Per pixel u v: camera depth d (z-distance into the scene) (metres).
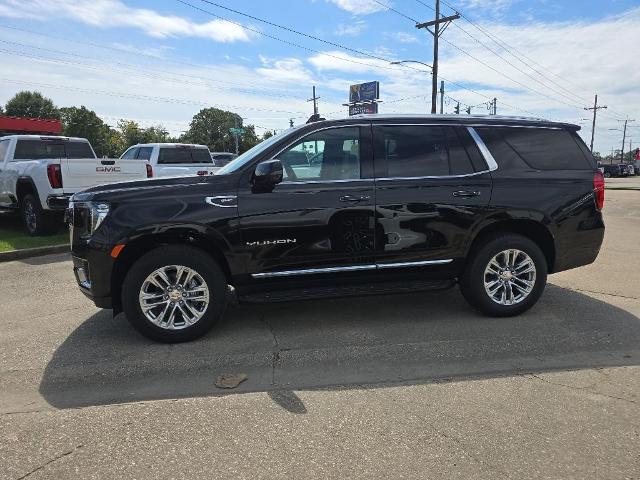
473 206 4.85
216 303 4.50
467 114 5.12
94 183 9.63
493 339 4.55
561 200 5.05
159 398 3.55
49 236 10.03
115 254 4.25
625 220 13.41
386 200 4.67
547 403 3.42
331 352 4.29
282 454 2.87
